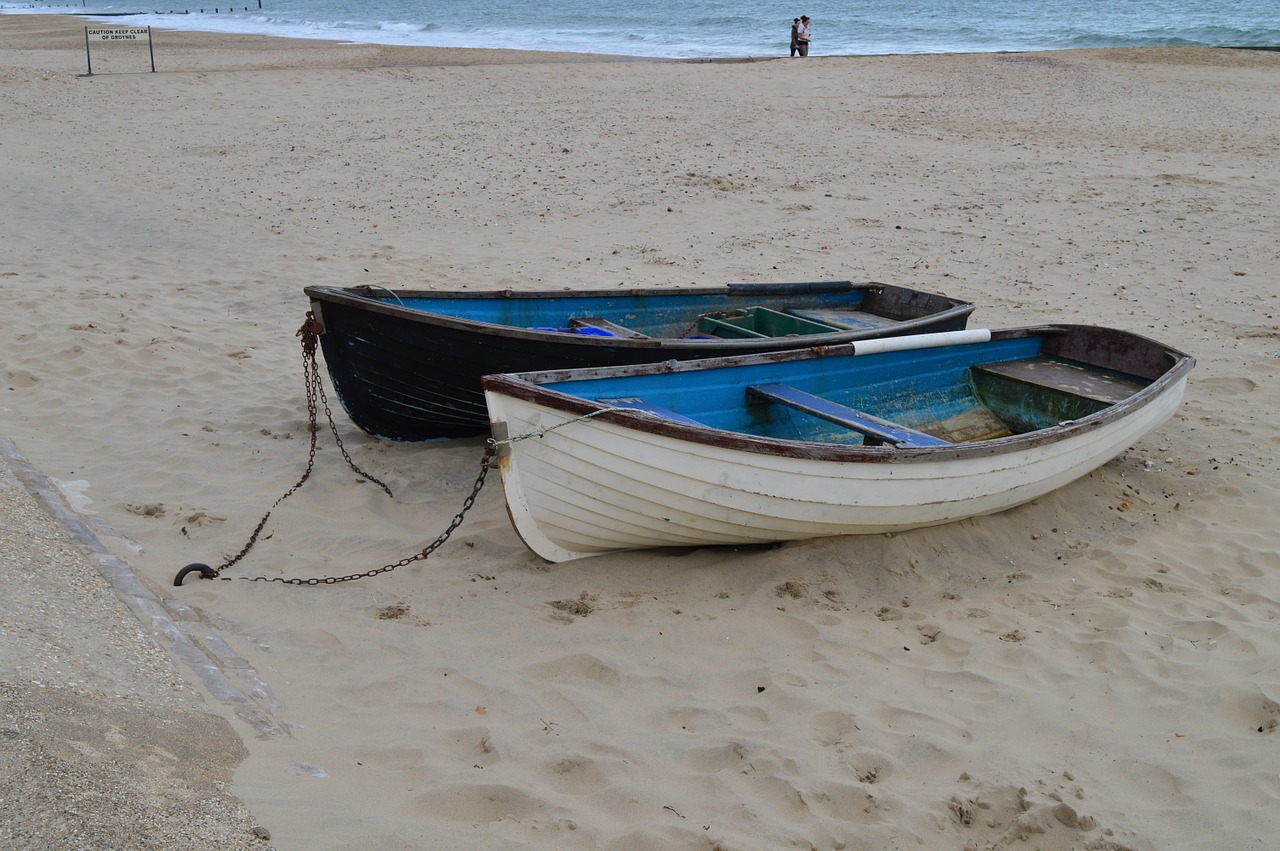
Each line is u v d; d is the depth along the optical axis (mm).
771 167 17328
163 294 10945
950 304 8969
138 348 9156
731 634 5137
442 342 6938
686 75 27672
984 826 3895
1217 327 10336
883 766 4199
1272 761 4199
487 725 4359
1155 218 14219
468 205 15070
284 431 7793
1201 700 4625
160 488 6684
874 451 5496
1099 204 14930
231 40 41656
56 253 12312
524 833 3682
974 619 5414
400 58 33094
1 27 49812
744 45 40875
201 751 3799
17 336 9242
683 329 9008
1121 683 4816
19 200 14922
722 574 5703
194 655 4578
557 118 21422
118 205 14859
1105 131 19750
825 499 5562
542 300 8422
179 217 14320
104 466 6926
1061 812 3889
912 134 19734
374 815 3680
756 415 6859
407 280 11562
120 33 28250
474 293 8102
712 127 20469
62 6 84750
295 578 5637
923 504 5840
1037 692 4734
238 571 5672
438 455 7535
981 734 4438
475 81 26828
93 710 3773
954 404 7934
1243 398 8695
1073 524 6551
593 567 5809
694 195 15617
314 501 6672
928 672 4895
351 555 5980
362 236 13547
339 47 37938
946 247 13180
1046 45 38750
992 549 6160
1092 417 6449
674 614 5316
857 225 14148
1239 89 23672
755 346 7242
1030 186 15969
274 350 9508
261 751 3949
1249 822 3861
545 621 5234
